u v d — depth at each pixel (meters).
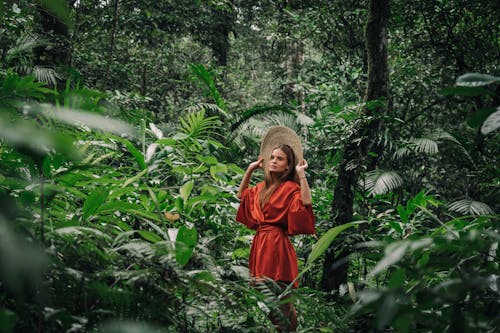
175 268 2.37
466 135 8.75
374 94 5.48
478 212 5.82
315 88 9.34
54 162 2.59
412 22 9.62
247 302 3.11
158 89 13.21
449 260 2.09
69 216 2.98
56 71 6.71
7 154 2.57
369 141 5.27
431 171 8.03
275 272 3.78
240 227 4.84
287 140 4.18
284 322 2.78
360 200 6.05
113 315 2.16
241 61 18.22
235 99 14.13
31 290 1.96
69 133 2.69
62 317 1.91
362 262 5.18
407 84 9.28
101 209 3.09
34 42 5.95
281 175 4.03
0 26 5.97
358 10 9.77
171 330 2.63
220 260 3.89
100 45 11.61
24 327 1.91
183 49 14.12
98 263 2.35
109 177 3.59
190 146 4.96
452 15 9.34
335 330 3.17
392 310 1.70
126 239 2.71
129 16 11.65
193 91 13.32
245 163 7.38
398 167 7.91
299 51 13.77
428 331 2.29
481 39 9.34
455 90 2.10
